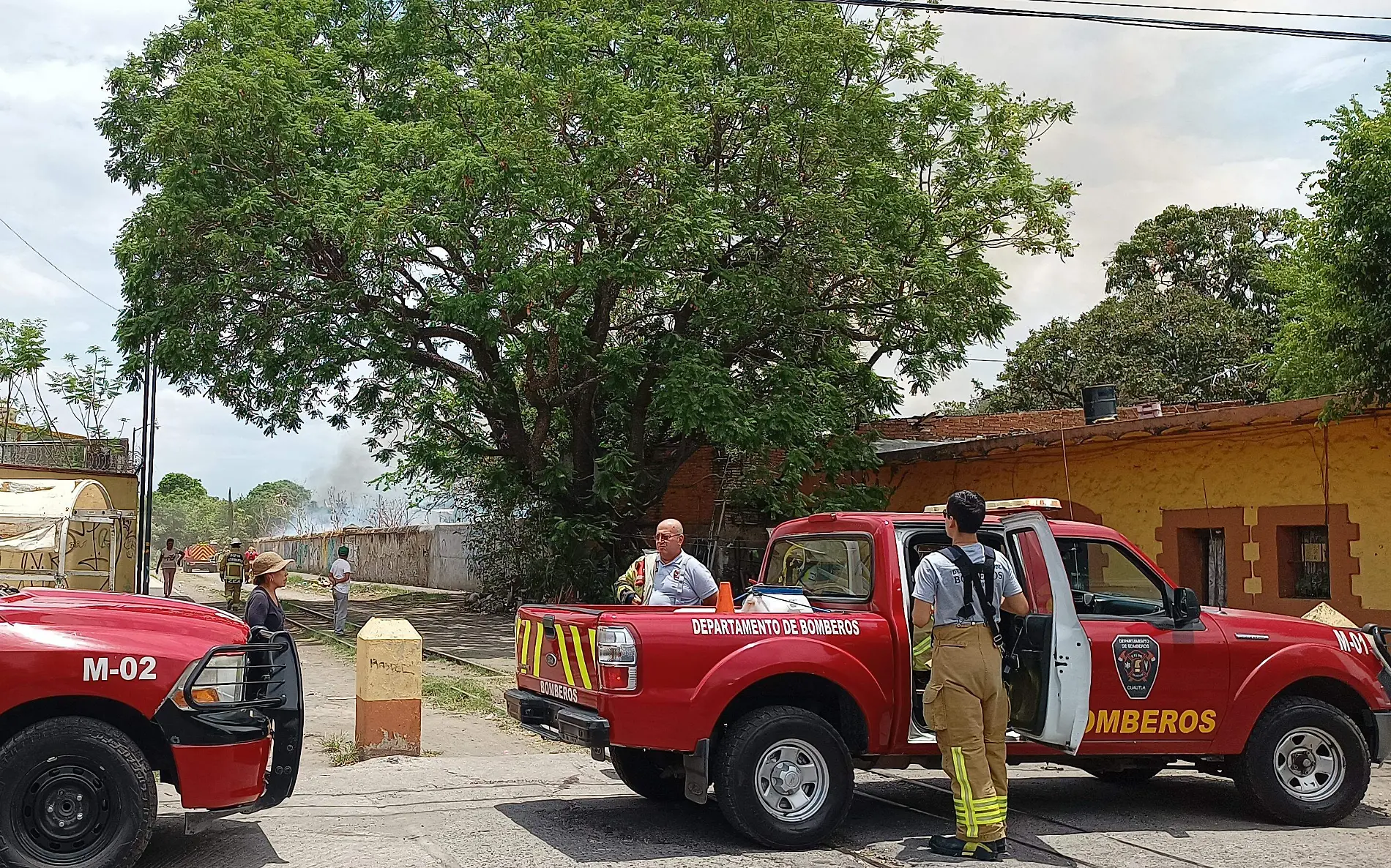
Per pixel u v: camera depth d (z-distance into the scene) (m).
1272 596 14.79
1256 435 15.11
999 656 6.93
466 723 11.84
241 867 6.33
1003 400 44.22
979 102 22.98
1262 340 40.47
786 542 8.81
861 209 20.78
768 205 21.91
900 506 22.78
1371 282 13.01
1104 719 7.61
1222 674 7.85
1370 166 12.84
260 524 79.31
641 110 19.14
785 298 21.55
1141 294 43.00
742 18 21.17
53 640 5.91
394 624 9.85
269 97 19.72
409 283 22.45
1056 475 18.47
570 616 7.41
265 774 6.39
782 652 7.06
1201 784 9.44
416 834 7.17
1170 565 16.25
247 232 20.14
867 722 7.24
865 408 23.70
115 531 23.66
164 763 6.25
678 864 6.57
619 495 23.08
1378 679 8.23
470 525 31.42
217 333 22.06
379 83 23.31
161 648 6.09
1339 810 7.90
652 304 24.06
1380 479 13.55
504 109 19.16
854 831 7.49
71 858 5.74
